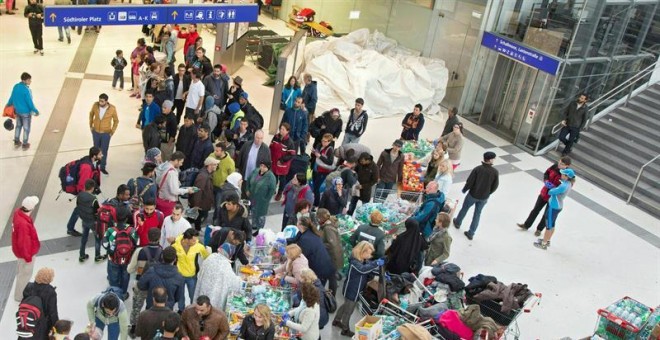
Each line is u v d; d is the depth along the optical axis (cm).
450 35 1850
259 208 993
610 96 1659
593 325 974
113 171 1162
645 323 842
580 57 1555
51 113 1352
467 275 1048
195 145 1043
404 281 865
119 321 677
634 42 1662
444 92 1828
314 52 1764
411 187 1157
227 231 799
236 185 946
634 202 1420
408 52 1961
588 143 1594
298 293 776
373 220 880
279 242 863
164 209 915
